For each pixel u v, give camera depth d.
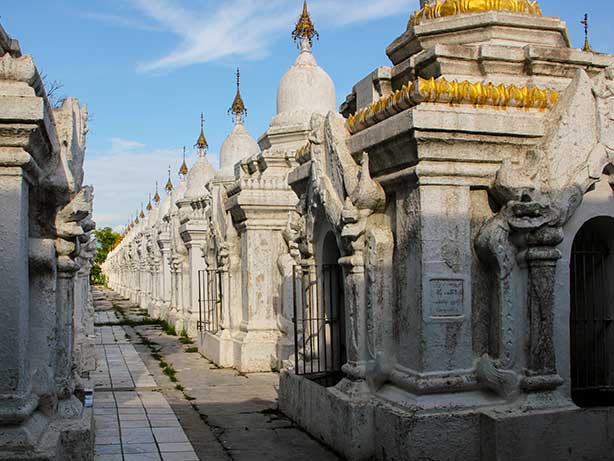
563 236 8.60
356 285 9.48
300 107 18.30
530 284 8.55
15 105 6.81
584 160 8.80
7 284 6.97
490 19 9.74
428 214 8.48
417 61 9.61
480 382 8.60
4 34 7.68
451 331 8.52
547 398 8.45
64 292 8.70
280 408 12.45
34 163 7.31
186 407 13.00
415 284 8.62
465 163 8.61
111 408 12.92
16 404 6.89
